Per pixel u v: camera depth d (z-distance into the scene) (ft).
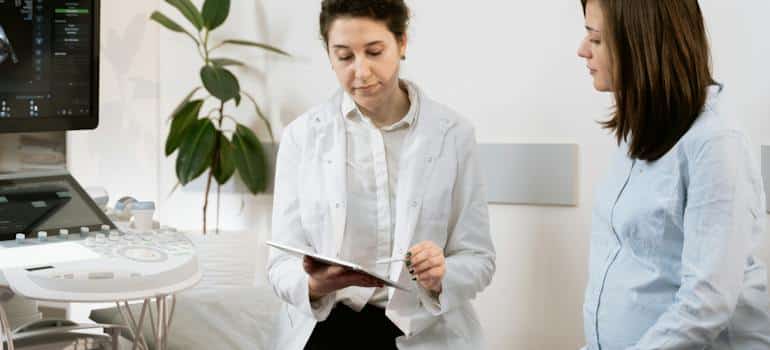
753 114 8.00
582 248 8.87
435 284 5.54
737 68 8.04
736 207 4.59
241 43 9.84
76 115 7.72
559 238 8.95
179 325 8.21
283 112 10.20
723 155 4.61
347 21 5.51
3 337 6.28
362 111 5.97
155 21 10.43
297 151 6.10
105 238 6.58
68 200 7.19
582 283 8.91
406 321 5.61
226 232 10.14
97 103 7.85
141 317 6.61
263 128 10.36
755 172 4.72
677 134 4.80
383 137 5.97
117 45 10.14
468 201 6.00
